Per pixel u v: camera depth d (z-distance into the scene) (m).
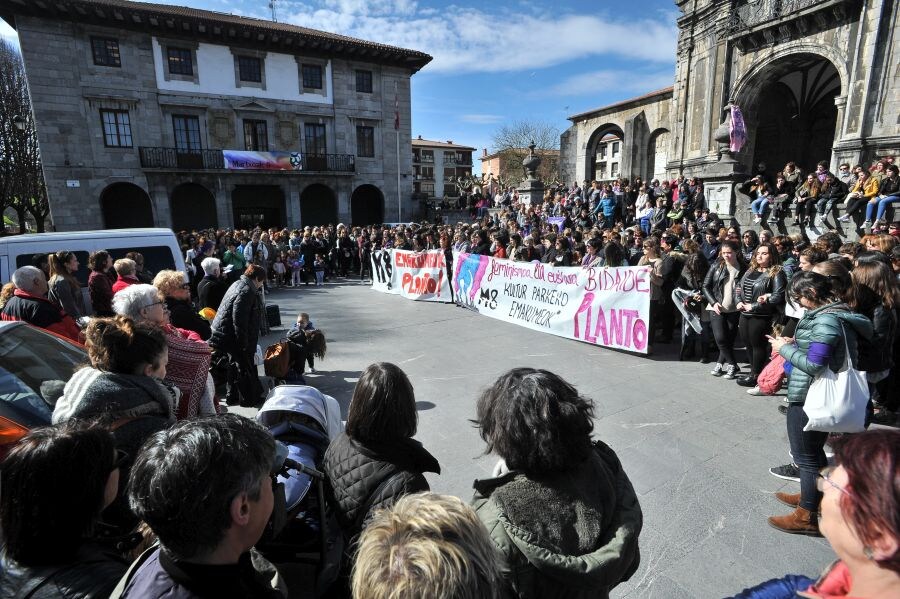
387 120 31.12
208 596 1.12
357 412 1.88
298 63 28.23
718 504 3.21
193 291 12.32
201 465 1.11
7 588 1.24
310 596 2.32
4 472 1.28
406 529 1.01
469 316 9.30
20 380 3.05
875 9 13.22
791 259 6.05
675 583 2.56
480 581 0.98
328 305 11.37
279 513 1.82
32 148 30.67
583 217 16.78
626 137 27.36
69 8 21.84
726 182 12.18
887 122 13.21
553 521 1.36
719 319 5.49
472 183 44.31
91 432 1.41
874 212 9.91
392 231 17.42
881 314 3.20
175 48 25.14
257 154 27.05
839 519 0.92
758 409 4.66
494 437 1.54
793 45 15.51
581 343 7.19
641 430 4.28
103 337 2.28
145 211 26.91
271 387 5.51
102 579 1.26
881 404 4.65
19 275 4.52
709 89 18.11
